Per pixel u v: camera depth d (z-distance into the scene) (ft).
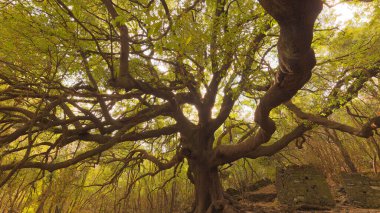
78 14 22.04
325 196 47.62
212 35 24.16
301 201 47.75
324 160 78.28
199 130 42.22
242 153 36.35
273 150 40.81
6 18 21.66
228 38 23.21
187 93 39.83
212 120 42.93
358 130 31.09
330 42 31.99
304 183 49.01
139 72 28.81
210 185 42.24
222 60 25.07
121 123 29.37
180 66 26.11
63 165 30.89
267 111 22.07
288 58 12.24
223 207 39.04
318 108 36.35
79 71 27.37
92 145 43.24
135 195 66.44
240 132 55.21
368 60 30.27
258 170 86.22
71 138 33.58
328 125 34.30
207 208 41.34
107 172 57.88
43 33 21.90
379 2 28.84
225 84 33.19
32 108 31.55
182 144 41.39
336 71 32.68
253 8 26.73
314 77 35.55
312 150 76.79
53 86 22.58
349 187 50.88
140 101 30.55
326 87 35.01
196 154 41.06
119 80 19.89
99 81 29.94
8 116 26.48
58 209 49.88
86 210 62.13
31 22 22.20
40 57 24.16
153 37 22.62
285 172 52.21
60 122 26.25
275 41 29.37
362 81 33.86
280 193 53.78
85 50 25.04
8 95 22.72
